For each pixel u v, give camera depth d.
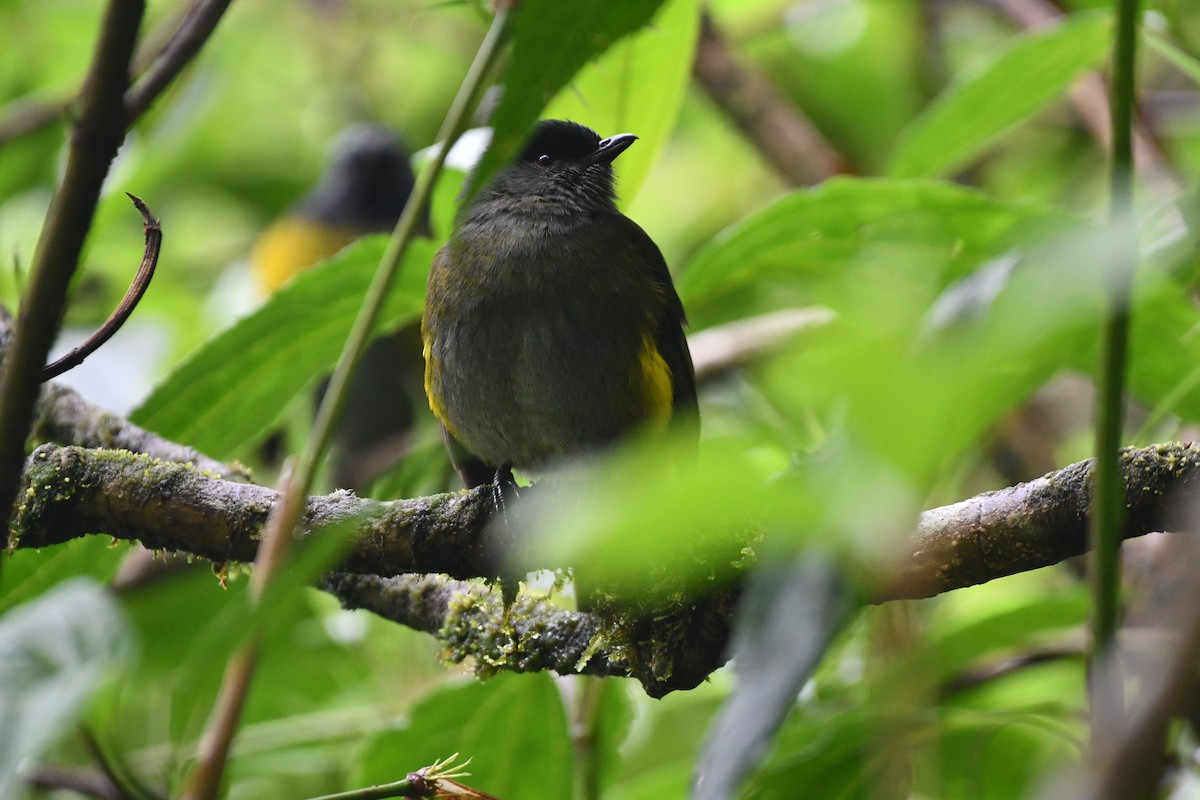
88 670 2.72
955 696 8.13
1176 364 6.34
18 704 2.66
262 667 10.52
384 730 7.97
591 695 8.20
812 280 7.88
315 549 2.90
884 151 14.15
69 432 7.87
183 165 16.05
